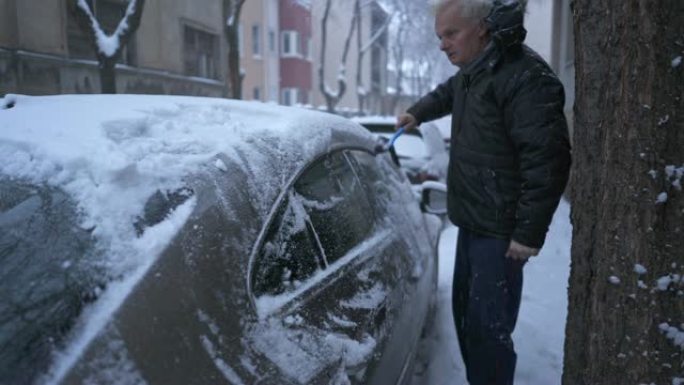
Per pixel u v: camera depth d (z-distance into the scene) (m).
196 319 1.20
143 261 1.18
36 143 1.44
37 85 9.48
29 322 1.09
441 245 5.57
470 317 2.37
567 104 9.31
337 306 1.64
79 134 1.47
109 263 1.16
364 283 1.87
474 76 2.22
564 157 2.02
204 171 1.40
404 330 2.15
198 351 1.18
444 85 2.85
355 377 1.59
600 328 1.68
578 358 1.80
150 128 1.59
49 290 1.13
